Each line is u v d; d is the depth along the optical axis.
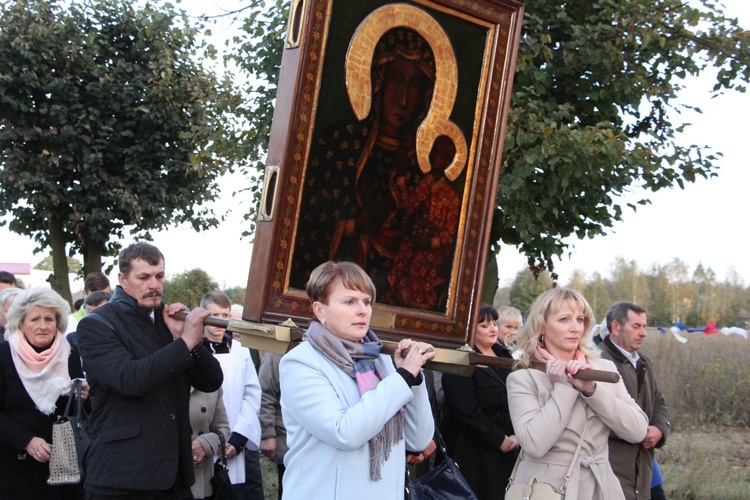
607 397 3.61
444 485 3.39
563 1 7.69
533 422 3.61
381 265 3.60
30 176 13.23
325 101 3.33
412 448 3.23
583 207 7.94
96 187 13.91
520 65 6.93
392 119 3.54
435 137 3.68
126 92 13.73
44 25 13.36
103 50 14.02
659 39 7.14
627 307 5.04
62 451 4.60
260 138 7.94
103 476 3.78
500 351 5.40
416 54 3.59
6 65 13.22
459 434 5.11
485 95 3.80
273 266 3.23
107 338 3.85
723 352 12.55
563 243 8.27
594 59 7.28
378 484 2.91
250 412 5.47
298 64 3.22
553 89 7.76
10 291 6.25
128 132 13.80
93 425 3.91
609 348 5.04
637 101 7.77
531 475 3.69
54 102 13.55
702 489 8.12
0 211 13.87
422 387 3.23
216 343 5.56
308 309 3.31
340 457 2.89
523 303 20.09
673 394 11.89
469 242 3.82
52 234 14.54
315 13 3.23
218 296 5.54
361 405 2.83
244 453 5.62
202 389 4.18
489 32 3.79
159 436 3.86
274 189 3.24
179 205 14.44
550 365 3.27
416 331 3.68
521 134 6.74
